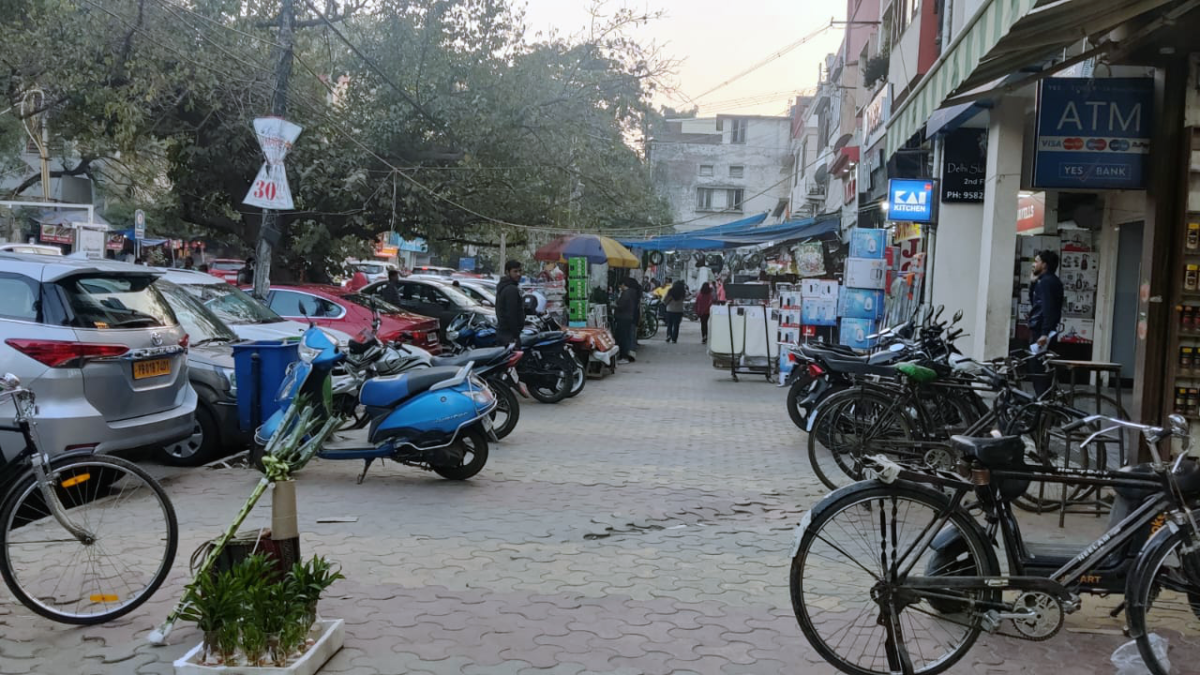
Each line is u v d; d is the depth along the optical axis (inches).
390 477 290.7
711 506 257.1
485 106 620.1
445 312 692.7
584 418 423.2
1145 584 140.5
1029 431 223.0
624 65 691.4
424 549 212.1
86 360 232.1
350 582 188.1
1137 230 459.2
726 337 580.7
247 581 146.0
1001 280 381.1
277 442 167.3
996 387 236.1
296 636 143.9
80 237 674.8
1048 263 370.0
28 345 226.5
